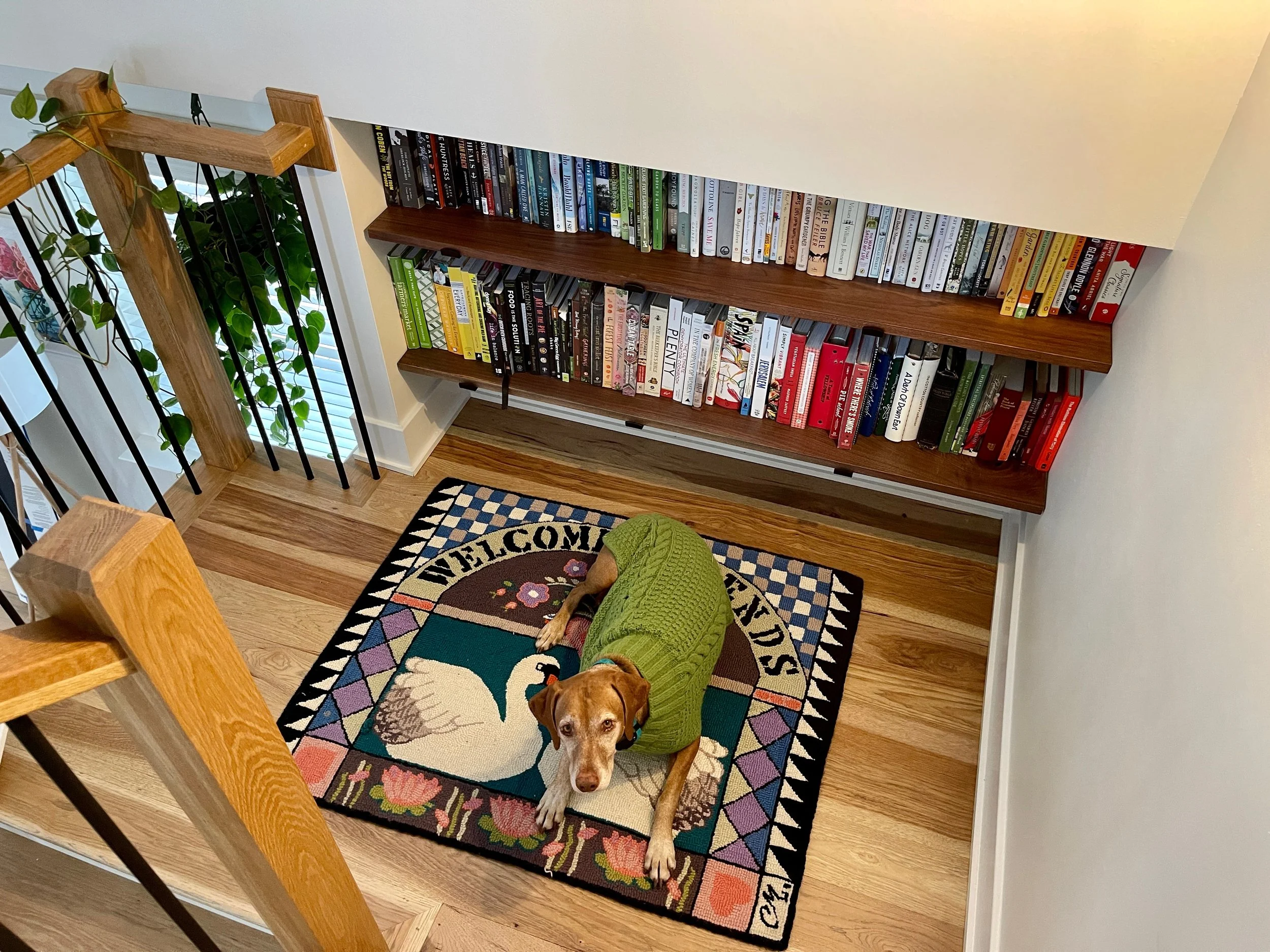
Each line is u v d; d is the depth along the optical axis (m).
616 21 1.66
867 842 1.96
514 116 1.86
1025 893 1.56
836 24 1.55
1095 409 1.94
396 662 2.22
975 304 2.00
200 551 2.47
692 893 1.87
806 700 2.18
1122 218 1.63
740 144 1.76
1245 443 1.06
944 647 2.30
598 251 2.15
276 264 2.19
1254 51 1.38
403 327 2.50
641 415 2.39
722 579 2.09
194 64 1.95
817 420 2.33
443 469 2.70
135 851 1.04
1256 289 1.16
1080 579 1.68
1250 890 0.79
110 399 2.30
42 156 1.82
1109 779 1.26
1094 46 1.45
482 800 1.99
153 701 0.84
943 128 1.62
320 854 1.19
